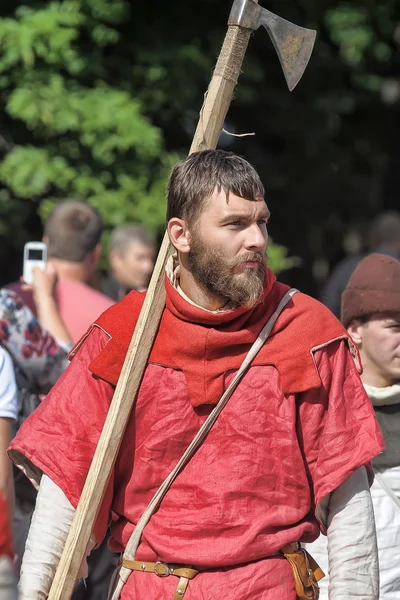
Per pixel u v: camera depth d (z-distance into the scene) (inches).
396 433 253.6
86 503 195.5
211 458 193.0
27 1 669.3
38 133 661.9
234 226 193.8
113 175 666.2
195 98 710.5
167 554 191.6
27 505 295.0
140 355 196.9
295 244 869.8
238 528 190.5
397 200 875.4
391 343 255.8
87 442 201.0
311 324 197.6
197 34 730.8
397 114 856.3
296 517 193.0
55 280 371.6
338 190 849.5
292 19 768.3
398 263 261.7
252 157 830.5
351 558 193.8
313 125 815.1
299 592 193.0
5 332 308.2
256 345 194.7
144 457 195.6
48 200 649.0
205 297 198.8
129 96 677.9
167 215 202.4
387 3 757.9
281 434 192.5
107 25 695.1
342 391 197.3
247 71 738.2
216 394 192.9
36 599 196.9
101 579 308.8
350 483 196.1
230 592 189.2
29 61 634.8
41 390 313.9
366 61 794.2
